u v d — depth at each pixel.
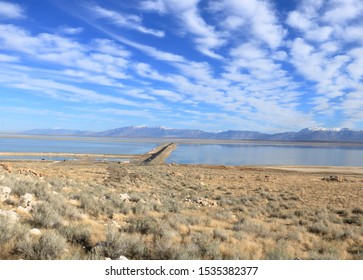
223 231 12.92
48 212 10.91
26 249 7.64
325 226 17.25
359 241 14.64
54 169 45.22
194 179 44.56
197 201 25.75
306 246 13.21
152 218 14.73
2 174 19.39
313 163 103.25
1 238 7.87
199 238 11.05
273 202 27.09
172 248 9.17
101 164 71.38
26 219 10.48
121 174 40.47
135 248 9.13
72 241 9.38
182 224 14.45
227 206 24.81
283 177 53.00
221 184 40.94
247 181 45.12
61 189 19.88
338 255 11.30
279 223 18.94
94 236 9.71
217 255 9.66
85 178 34.59
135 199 21.94
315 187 39.41
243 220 18.08
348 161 114.19
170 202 23.77
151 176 42.78
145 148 184.00
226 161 105.12
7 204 12.52
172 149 172.50
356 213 23.14
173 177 44.41
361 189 37.72
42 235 8.35
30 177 23.25
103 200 18.80
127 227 12.33
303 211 22.58
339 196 31.72
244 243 11.72
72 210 12.94
